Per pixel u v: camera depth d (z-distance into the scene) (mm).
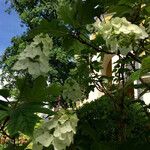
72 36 2695
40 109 1939
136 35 2293
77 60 3330
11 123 1865
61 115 2180
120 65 3117
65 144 2164
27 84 2164
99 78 3305
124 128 3008
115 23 2309
